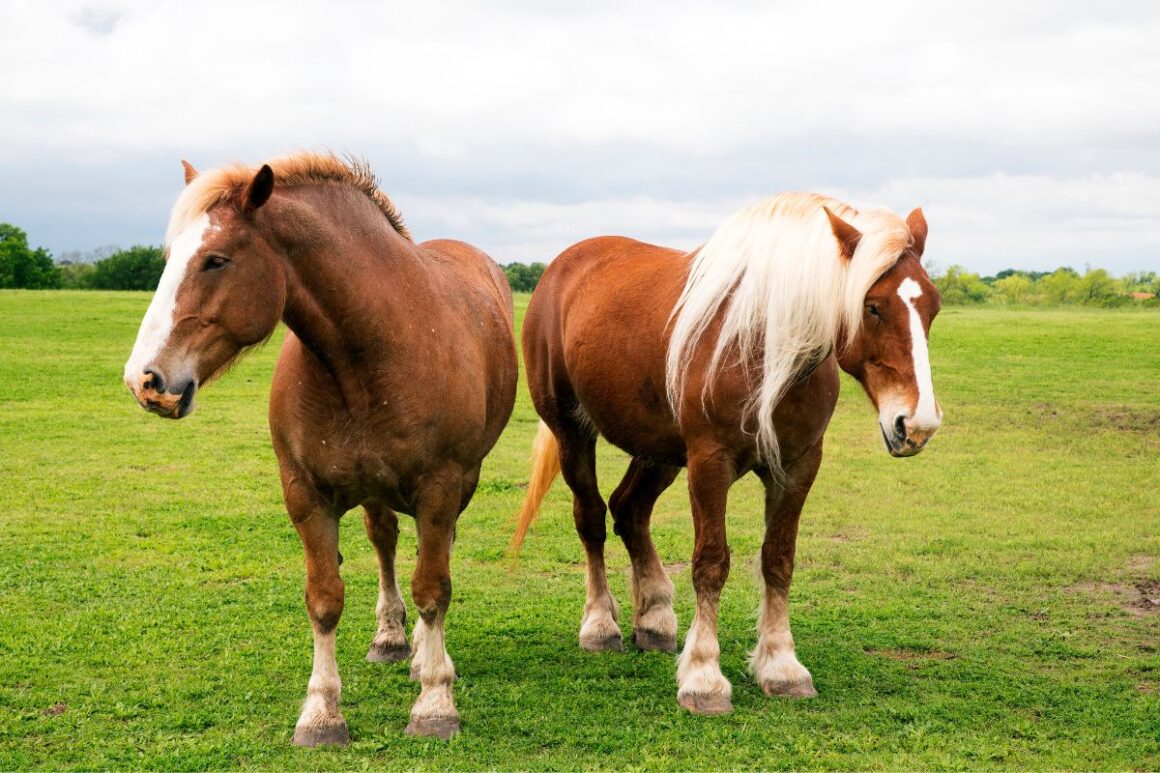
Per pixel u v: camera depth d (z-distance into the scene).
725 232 4.49
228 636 5.17
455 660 4.96
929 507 8.37
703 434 4.36
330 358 3.75
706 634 4.43
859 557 6.86
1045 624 5.48
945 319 28.20
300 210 3.66
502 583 6.35
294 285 3.64
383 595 5.02
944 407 13.62
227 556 6.76
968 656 4.96
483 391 4.25
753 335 4.20
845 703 4.39
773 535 4.61
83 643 5.02
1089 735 4.03
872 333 3.96
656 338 4.73
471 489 4.85
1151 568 6.52
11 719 4.07
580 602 5.96
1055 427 12.16
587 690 4.59
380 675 4.73
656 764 3.75
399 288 3.89
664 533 7.58
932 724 4.12
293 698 4.39
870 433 12.21
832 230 4.04
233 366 3.63
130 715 4.16
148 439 11.26
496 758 3.82
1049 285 46.00
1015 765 3.76
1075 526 7.70
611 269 5.43
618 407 4.98
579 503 5.48
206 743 3.88
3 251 69.19
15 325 24.91
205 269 3.39
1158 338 22.23
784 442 4.38
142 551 6.84
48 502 8.20
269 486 9.03
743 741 3.99
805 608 5.77
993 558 6.84
